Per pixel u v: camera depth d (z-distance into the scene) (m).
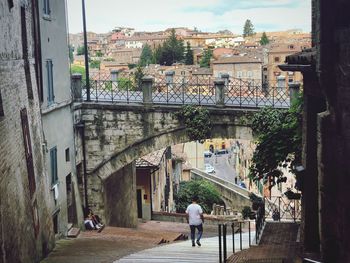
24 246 12.30
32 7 17.56
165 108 23.12
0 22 11.86
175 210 47.59
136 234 23.09
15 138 12.45
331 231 8.27
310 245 12.77
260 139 17.52
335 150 8.06
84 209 24.28
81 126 23.69
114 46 137.25
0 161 10.48
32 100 15.79
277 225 19.98
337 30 7.59
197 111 22.55
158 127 23.36
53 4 20.61
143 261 12.35
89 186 24.38
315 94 11.86
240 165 81.25
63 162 21.41
